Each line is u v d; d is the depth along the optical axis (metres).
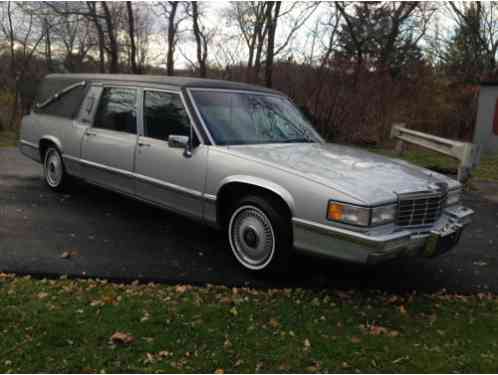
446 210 4.19
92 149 5.74
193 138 4.58
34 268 4.02
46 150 6.75
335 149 4.89
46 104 6.75
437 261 4.86
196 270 4.25
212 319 3.28
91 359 2.69
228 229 4.36
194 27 19.70
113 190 5.55
